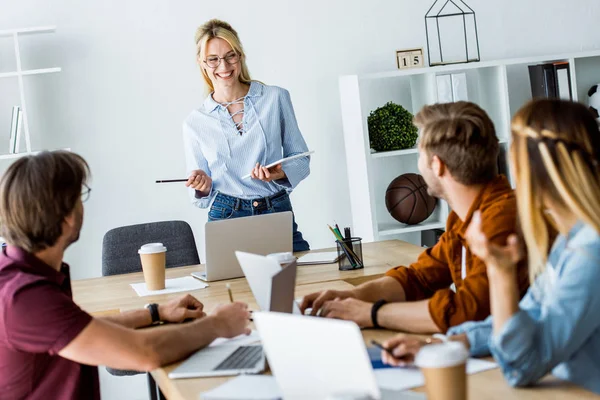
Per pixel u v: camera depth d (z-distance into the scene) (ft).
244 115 11.58
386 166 15.44
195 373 5.32
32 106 14.03
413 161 15.53
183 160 14.58
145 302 8.32
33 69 13.96
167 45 14.42
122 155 14.35
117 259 11.37
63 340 5.45
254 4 14.69
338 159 15.12
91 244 14.32
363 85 15.24
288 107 11.86
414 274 7.13
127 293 8.98
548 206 4.47
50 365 5.98
